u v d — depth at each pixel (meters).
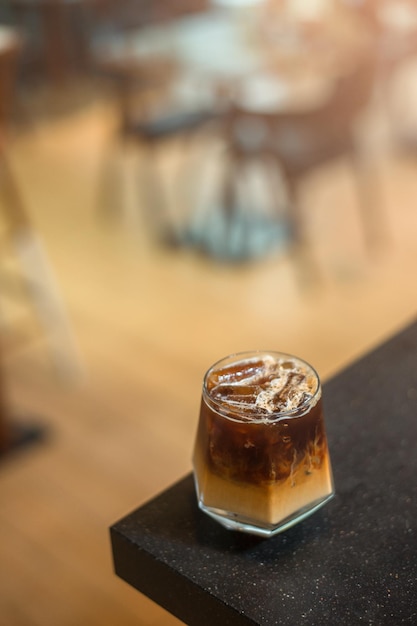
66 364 2.49
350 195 3.68
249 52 2.85
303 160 2.87
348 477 0.81
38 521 1.88
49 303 2.57
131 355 2.55
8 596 1.68
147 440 2.15
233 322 2.72
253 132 2.96
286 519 0.74
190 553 0.73
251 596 0.68
